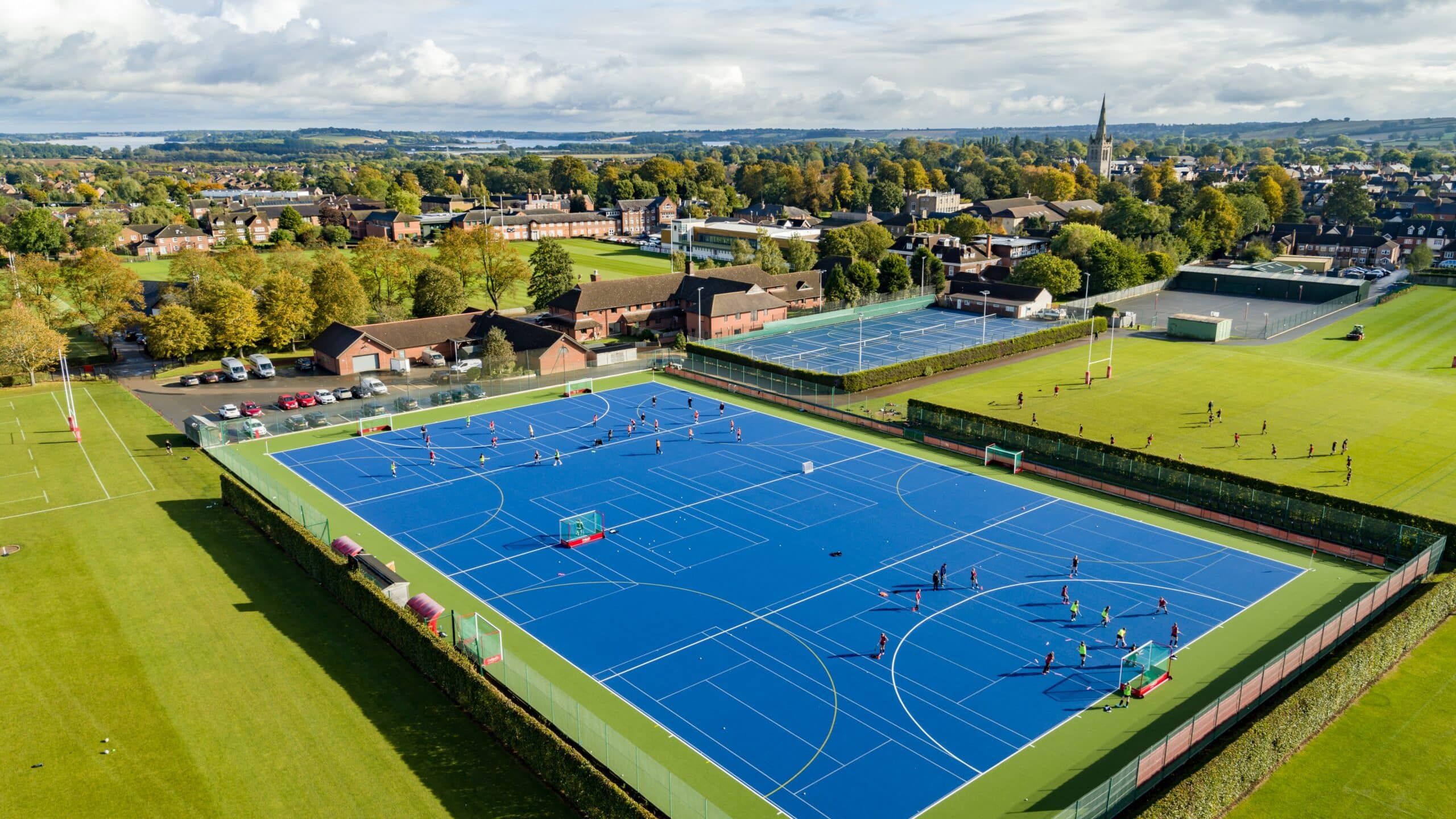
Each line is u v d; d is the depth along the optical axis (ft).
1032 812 145.38
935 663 189.06
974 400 377.71
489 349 412.57
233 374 406.62
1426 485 279.28
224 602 210.59
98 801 145.38
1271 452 310.04
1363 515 241.96
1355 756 156.15
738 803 147.23
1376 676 179.83
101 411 362.94
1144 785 146.20
